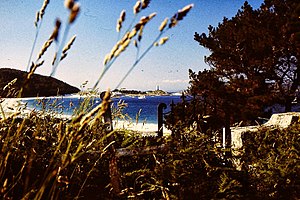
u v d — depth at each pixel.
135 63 0.98
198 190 3.07
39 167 2.45
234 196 3.11
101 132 2.83
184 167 3.37
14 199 2.10
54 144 2.33
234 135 4.56
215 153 3.85
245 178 3.55
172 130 4.05
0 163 1.30
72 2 0.62
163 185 3.05
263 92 14.34
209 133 4.41
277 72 15.07
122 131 3.68
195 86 14.82
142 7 0.88
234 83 13.94
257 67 15.05
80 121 1.07
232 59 15.48
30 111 2.46
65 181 1.26
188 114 7.73
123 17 0.90
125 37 0.90
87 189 2.86
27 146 2.47
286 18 14.59
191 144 3.65
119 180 2.92
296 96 14.81
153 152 3.37
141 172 3.29
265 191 3.39
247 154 4.07
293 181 3.39
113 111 3.51
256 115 13.32
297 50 13.99
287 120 4.93
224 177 3.20
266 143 4.28
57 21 0.68
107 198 2.81
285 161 3.60
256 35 15.04
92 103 1.88
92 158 2.82
